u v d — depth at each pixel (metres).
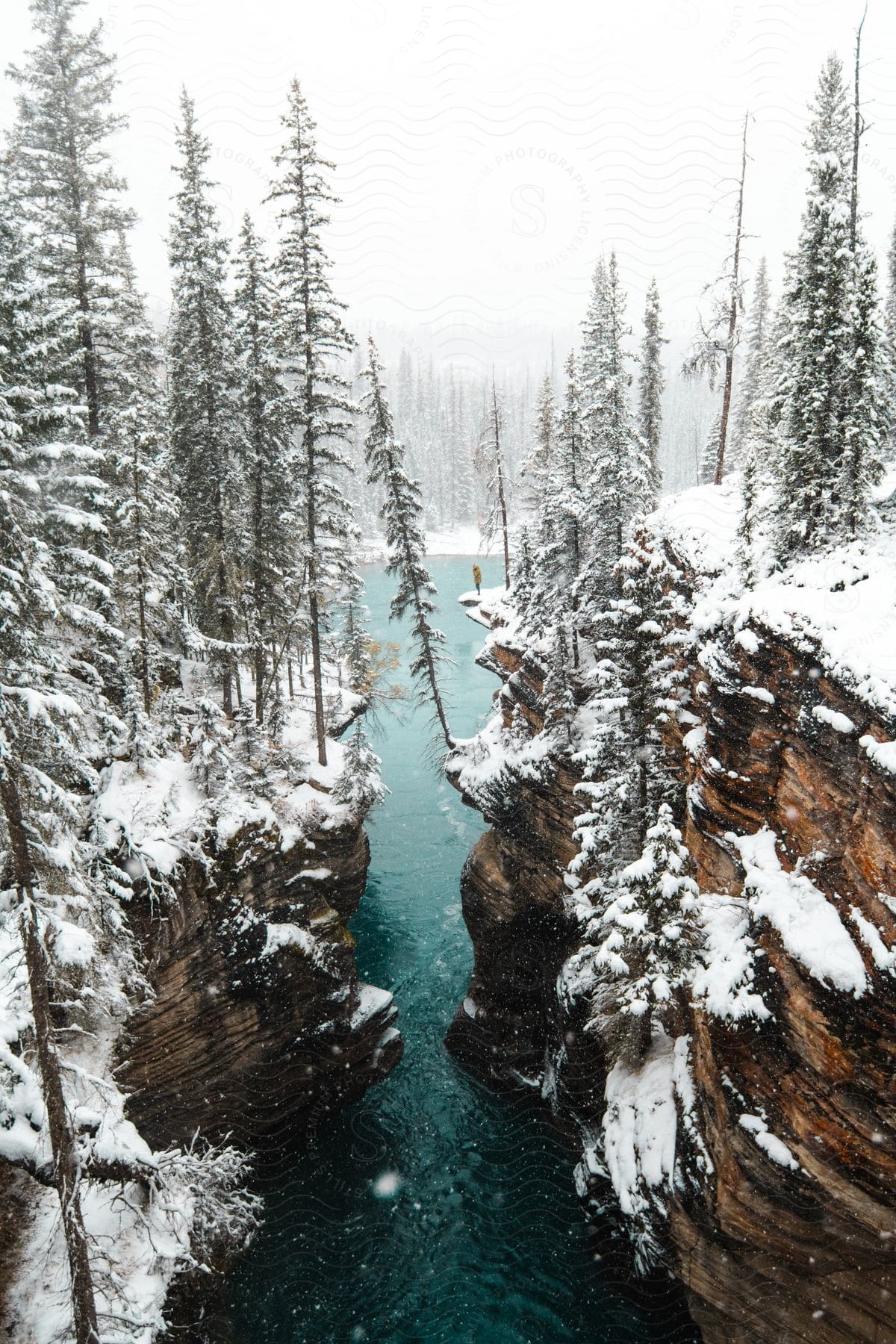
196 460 24.08
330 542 25.75
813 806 11.27
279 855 18.84
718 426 44.97
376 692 42.44
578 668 25.06
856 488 15.53
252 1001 17.41
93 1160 11.55
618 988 14.79
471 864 24.94
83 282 19.59
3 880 9.50
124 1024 14.87
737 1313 11.59
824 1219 9.95
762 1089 10.67
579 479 28.36
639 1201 13.37
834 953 9.73
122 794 16.77
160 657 21.30
